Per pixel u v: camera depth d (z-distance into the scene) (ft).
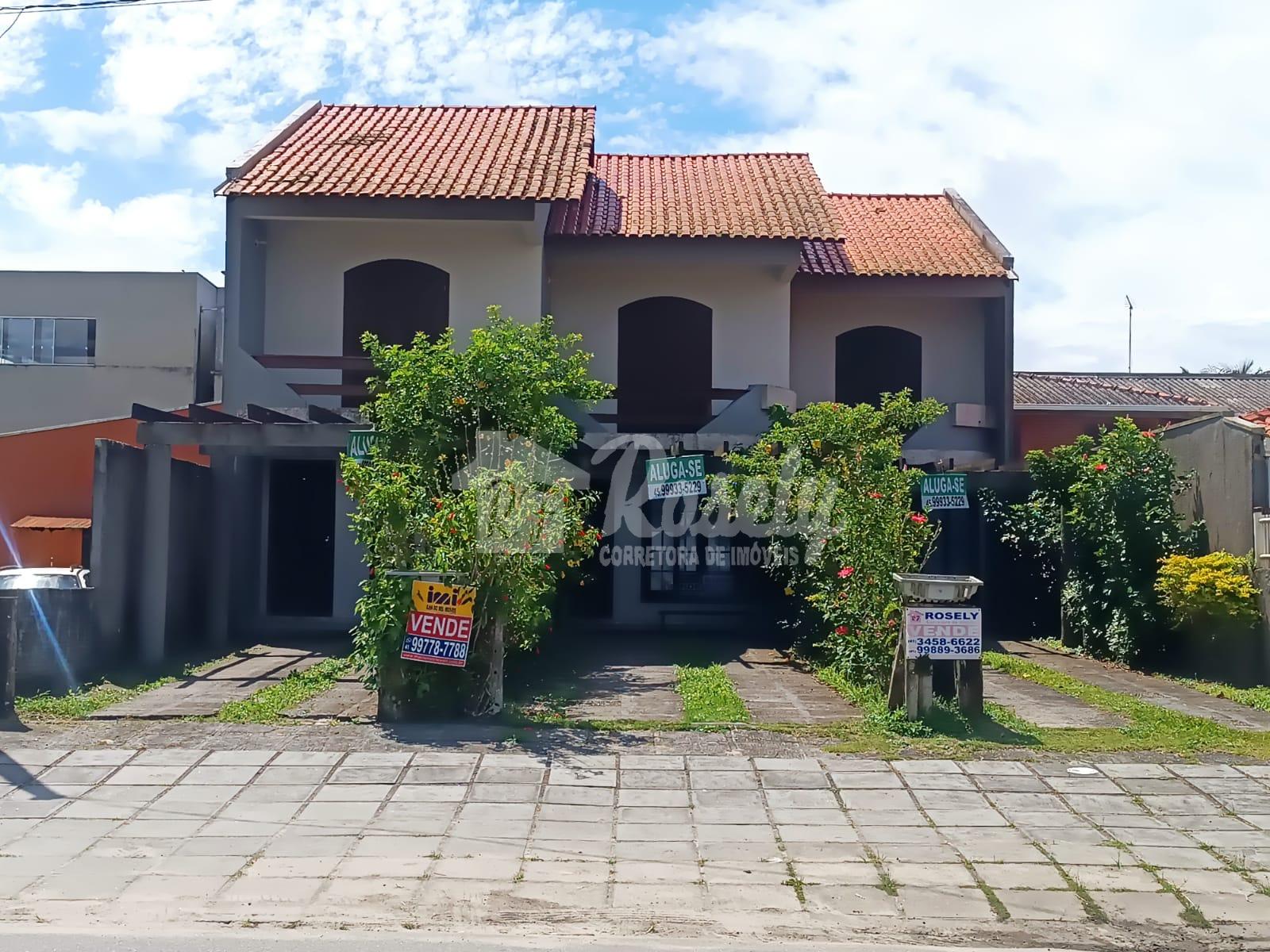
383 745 26.21
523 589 29.27
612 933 16.14
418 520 29.73
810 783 23.58
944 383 56.59
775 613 48.16
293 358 46.26
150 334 72.43
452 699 29.27
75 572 39.37
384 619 28.35
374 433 34.83
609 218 51.80
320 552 48.08
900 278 53.62
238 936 15.83
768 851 19.52
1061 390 68.08
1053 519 46.50
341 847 19.51
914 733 27.40
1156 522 39.75
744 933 16.20
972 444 54.80
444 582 28.50
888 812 21.71
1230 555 36.86
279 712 29.63
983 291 53.98
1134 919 16.78
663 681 35.68
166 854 19.10
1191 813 21.76
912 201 67.82
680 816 21.43
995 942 16.02
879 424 38.60
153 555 38.86
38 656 32.76
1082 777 24.14
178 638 40.52
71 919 16.43
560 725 28.27
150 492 39.06
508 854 19.25
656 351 52.31
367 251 49.24
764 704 31.68
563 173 49.06
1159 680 36.99
